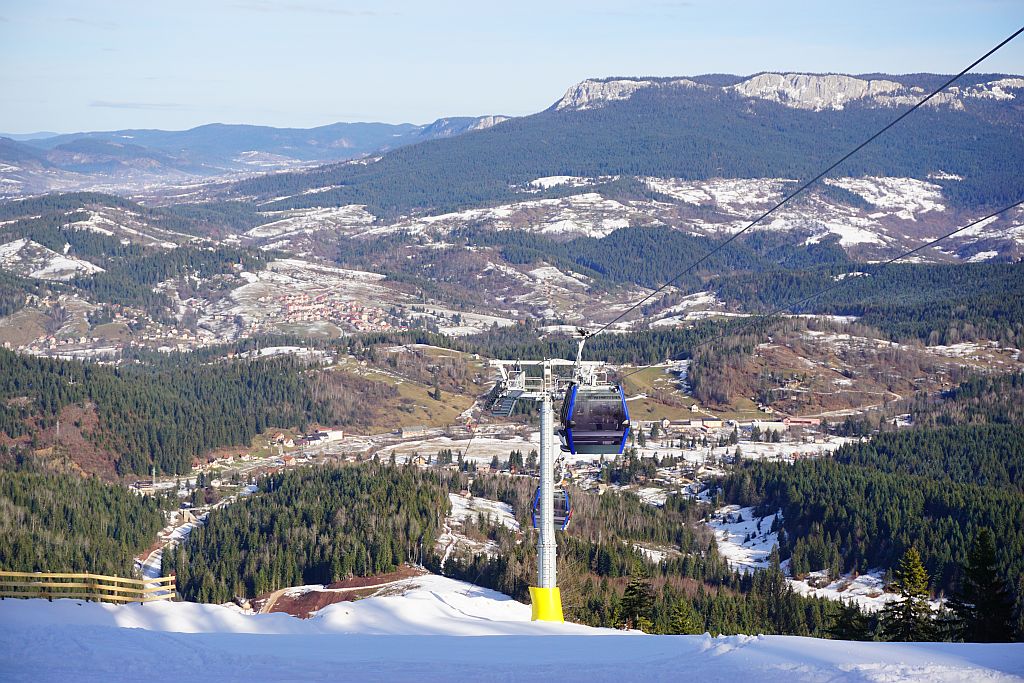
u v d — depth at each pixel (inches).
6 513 6274.6
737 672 1317.7
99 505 7209.6
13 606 2191.2
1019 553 5851.4
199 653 1519.4
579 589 4589.1
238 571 5984.3
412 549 6048.2
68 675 1382.9
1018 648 1409.9
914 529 6609.3
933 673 1259.8
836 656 1376.7
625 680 1306.6
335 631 2347.4
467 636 1804.9
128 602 2635.3
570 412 2390.5
